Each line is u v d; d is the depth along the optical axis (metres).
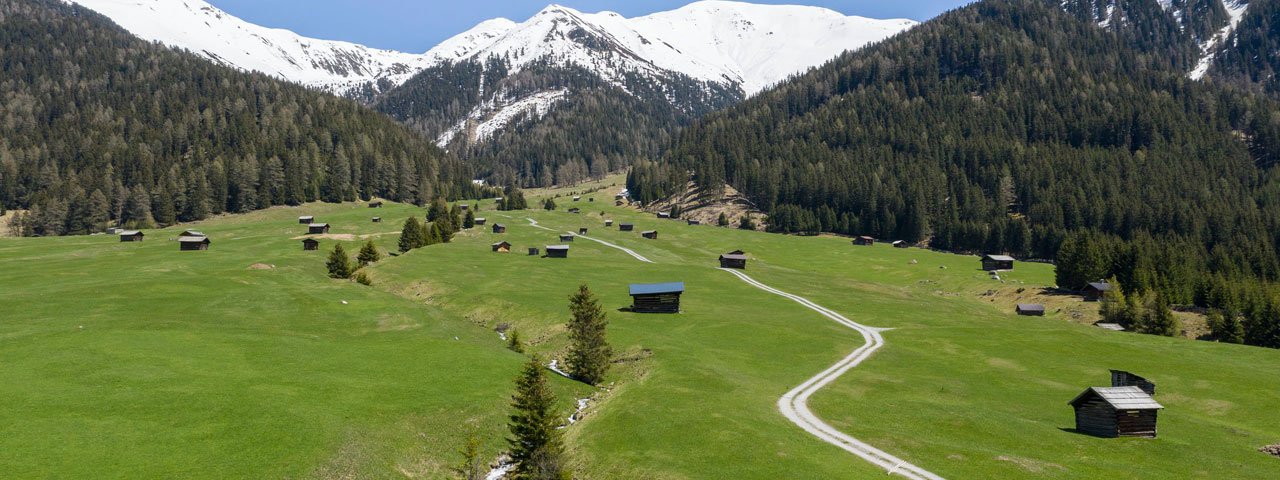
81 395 51.25
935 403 63.53
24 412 47.28
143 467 41.09
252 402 52.31
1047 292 150.00
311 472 42.81
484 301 112.38
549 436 47.38
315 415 51.28
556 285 127.62
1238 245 196.50
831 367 78.19
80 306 87.31
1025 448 50.06
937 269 187.88
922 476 42.25
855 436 51.16
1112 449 49.97
